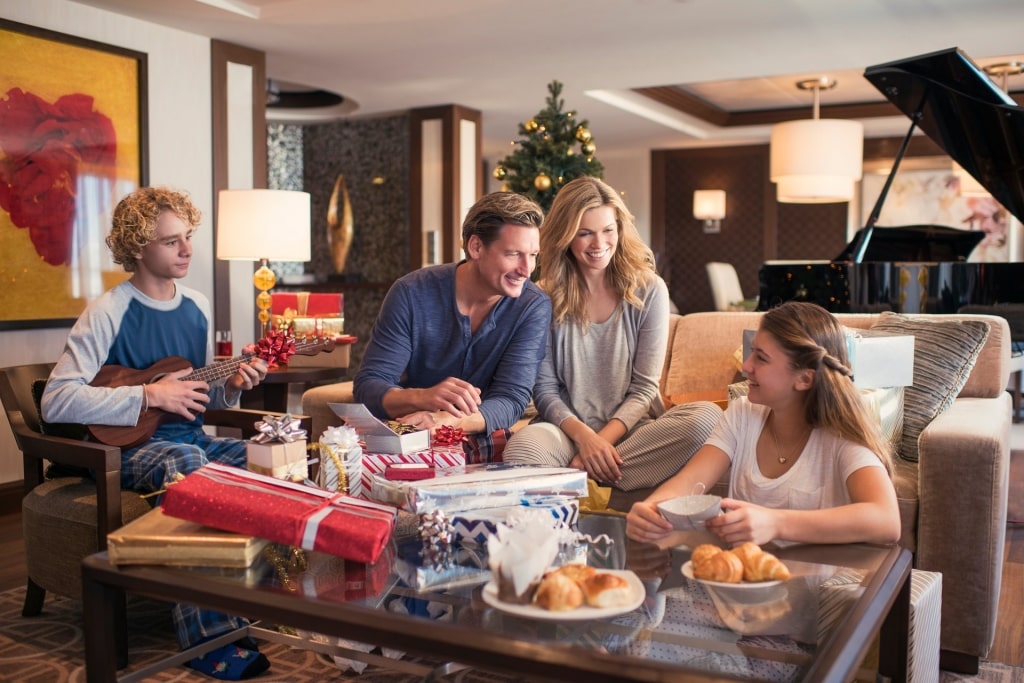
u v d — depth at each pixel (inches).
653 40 219.6
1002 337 117.3
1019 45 226.1
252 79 222.2
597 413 109.1
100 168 183.0
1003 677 90.4
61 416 92.8
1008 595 114.1
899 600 62.6
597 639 48.1
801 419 73.4
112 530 89.0
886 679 63.7
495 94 285.3
